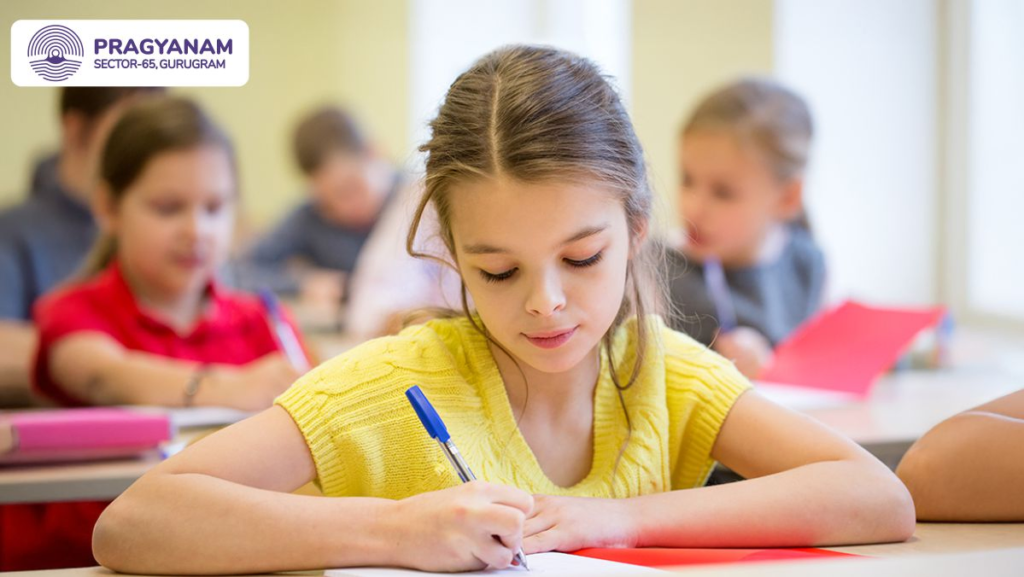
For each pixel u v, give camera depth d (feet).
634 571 2.41
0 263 9.82
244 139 14.34
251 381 5.87
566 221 2.76
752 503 2.85
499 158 2.76
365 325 9.72
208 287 7.14
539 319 2.81
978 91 11.73
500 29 14.71
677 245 7.33
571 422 3.29
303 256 12.94
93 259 7.32
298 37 14.44
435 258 3.26
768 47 13.29
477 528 2.49
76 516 5.68
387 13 14.58
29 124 13.46
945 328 7.43
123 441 4.51
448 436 2.77
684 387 3.39
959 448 3.17
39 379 6.60
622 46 14.01
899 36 12.48
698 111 7.31
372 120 14.66
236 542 2.62
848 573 2.28
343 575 2.50
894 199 12.53
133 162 6.71
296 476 3.01
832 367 5.77
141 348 6.67
